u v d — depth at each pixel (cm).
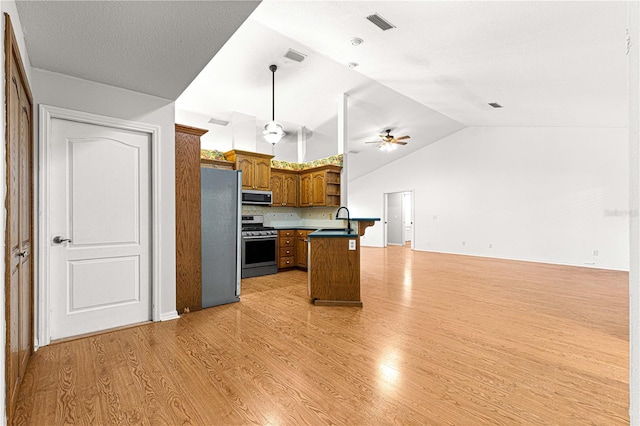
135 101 293
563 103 460
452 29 286
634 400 58
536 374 209
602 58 299
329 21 304
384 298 392
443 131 799
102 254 280
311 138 730
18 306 186
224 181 366
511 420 164
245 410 171
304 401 179
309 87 483
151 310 306
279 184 615
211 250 355
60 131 260
